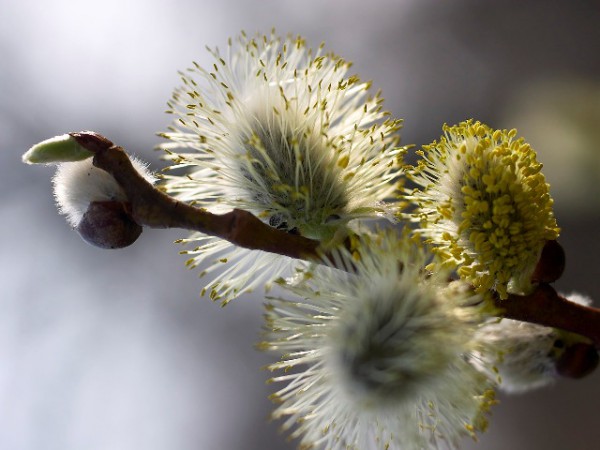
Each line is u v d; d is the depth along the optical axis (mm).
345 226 204
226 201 206
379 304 198
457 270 202
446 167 205
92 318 362
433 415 200
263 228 199
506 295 200
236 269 208
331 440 200
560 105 362
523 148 203
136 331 361
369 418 199
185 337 361
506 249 200
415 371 197
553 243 201
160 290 368
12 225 366
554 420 333
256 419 344
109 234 197
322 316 200
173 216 197
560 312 201
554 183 344
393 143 207
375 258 198
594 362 209
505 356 210
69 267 366
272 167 204
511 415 336
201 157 208
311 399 200
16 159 372
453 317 197
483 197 202
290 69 209
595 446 325
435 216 206
